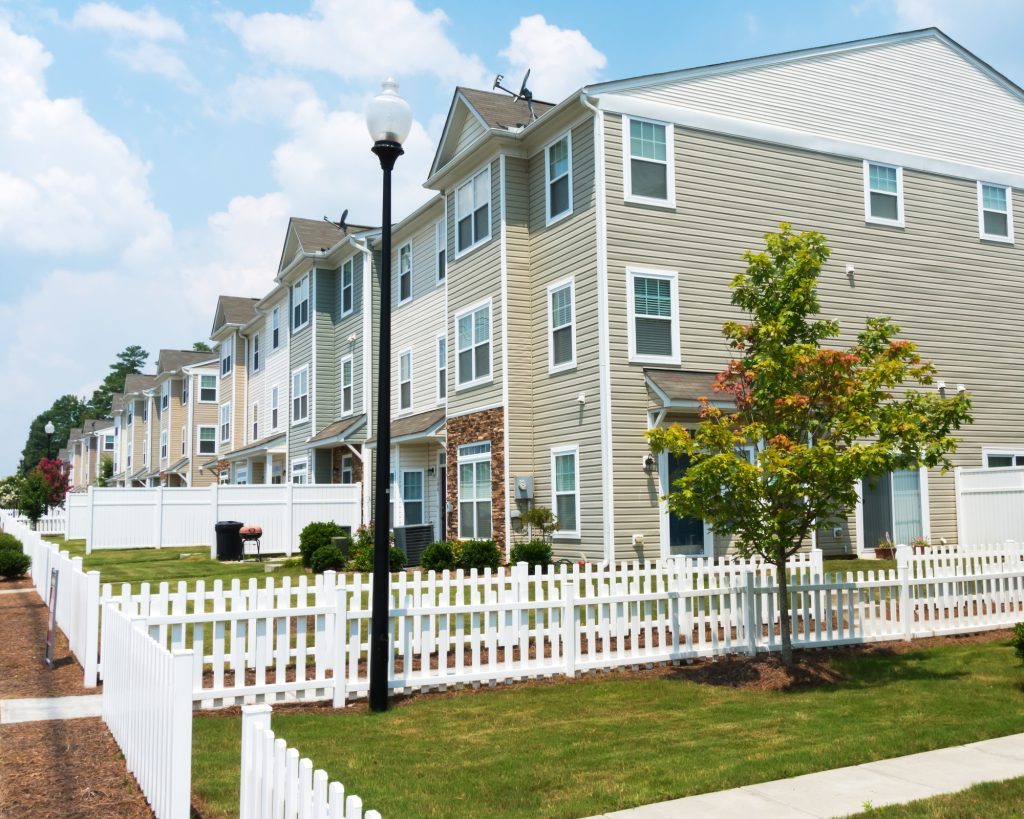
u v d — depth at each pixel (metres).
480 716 7.80
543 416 19.09
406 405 26.20
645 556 16.92
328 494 25.92
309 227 31.77
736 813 5.21
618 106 17.80
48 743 6.73
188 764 4.73
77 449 91.50
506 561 18.97
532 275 19.75
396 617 8.70
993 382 21.70
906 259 20.88
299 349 32.16
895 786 5.68
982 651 10.42
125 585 7.78
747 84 19.36
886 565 16.58
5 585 18.16
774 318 9.98
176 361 53.25
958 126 22.19
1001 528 19.48
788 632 9.78
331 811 3.30
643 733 7.07
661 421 17.28
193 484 47.34
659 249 17.89
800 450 8.98
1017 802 5.29
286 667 9.34
